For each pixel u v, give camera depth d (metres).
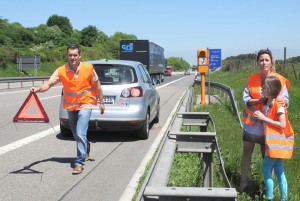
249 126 5.43
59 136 10.05
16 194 5.71
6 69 51.59
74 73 6.90
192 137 5.01
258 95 5.30
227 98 18.97
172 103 19.66
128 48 38.75
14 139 9.62
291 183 6.05
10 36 83.38
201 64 17.91
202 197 2.62
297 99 18.33
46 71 62.25
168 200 2.66
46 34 95.19
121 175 6.73
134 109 9.36
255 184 5.80
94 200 5.53
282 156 4.87
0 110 14.89
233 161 6.89
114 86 9.38
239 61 53.97
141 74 10.27
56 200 5.49
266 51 5.27
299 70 29.70
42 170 6.97
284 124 4.88
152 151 8.54
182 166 6.73
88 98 7.00
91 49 95.88
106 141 9.62
